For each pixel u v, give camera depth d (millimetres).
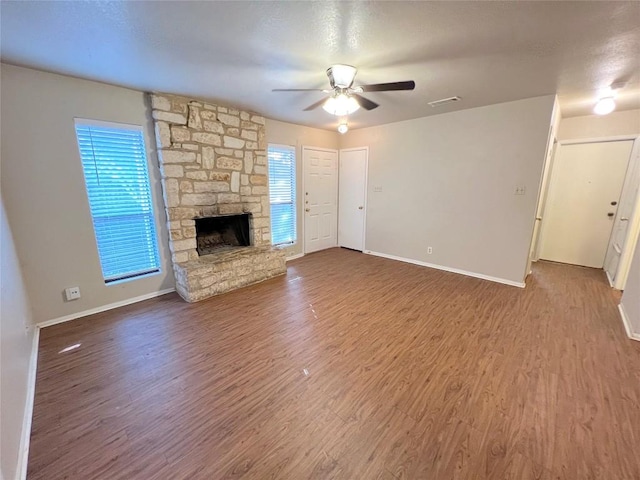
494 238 3820
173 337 2510
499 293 3467
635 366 2105
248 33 1815
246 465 1393
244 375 2029
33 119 2436
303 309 3049
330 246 5789
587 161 4270
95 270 2916
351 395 1839
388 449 1471
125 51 2064
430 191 4352
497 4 1514
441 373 2043
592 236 4395
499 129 3566
